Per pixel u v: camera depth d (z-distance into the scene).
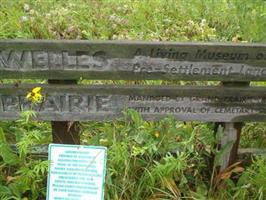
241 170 2.26
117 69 2.06
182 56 2.05
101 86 2.12
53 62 2.04
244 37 3.32
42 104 2.14
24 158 2.14
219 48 2.03
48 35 3.17
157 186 2.17
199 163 2.31
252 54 2.05
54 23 3.26
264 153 2.35
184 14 3.58
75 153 1.99
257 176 2.20
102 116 2.17
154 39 3.15
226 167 2.31
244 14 3.55
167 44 2.02
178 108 2.17
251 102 2.17
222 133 2.26
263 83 2.77
